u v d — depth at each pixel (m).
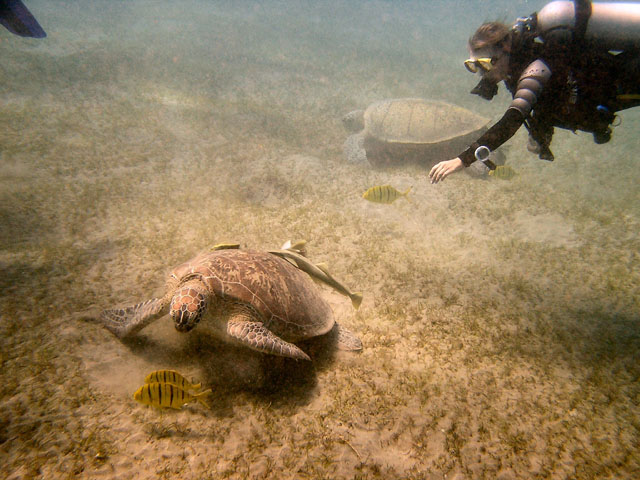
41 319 1.90
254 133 5.07
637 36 1.48
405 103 4.80
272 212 3.33
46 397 1.55
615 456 1.57
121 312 1.88
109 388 1.62
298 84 7.44
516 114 1.59
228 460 1.46
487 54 1.65
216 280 1.67
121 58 7.16
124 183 3.53
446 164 1.74
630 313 2.36
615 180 4.25
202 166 4.08
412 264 2.74
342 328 2.07
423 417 1.67
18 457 1.37
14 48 6.93
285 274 1.86
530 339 2.13
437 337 2.10
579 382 1.88
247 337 1.56
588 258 2.91
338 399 1.71
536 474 1.51
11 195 3.01
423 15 22.36
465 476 1.49
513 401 1.77
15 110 4.65
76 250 2.53
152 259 2.53
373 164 4.65
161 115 5.15
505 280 2.63
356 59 9.63
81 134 4.35
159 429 1.50
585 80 1.58
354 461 1.50
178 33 10.16
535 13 1.62
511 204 3.71
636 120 6.59
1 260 2.31
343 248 2.88
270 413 1.62
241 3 17.11
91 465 1.38
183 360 1.77
